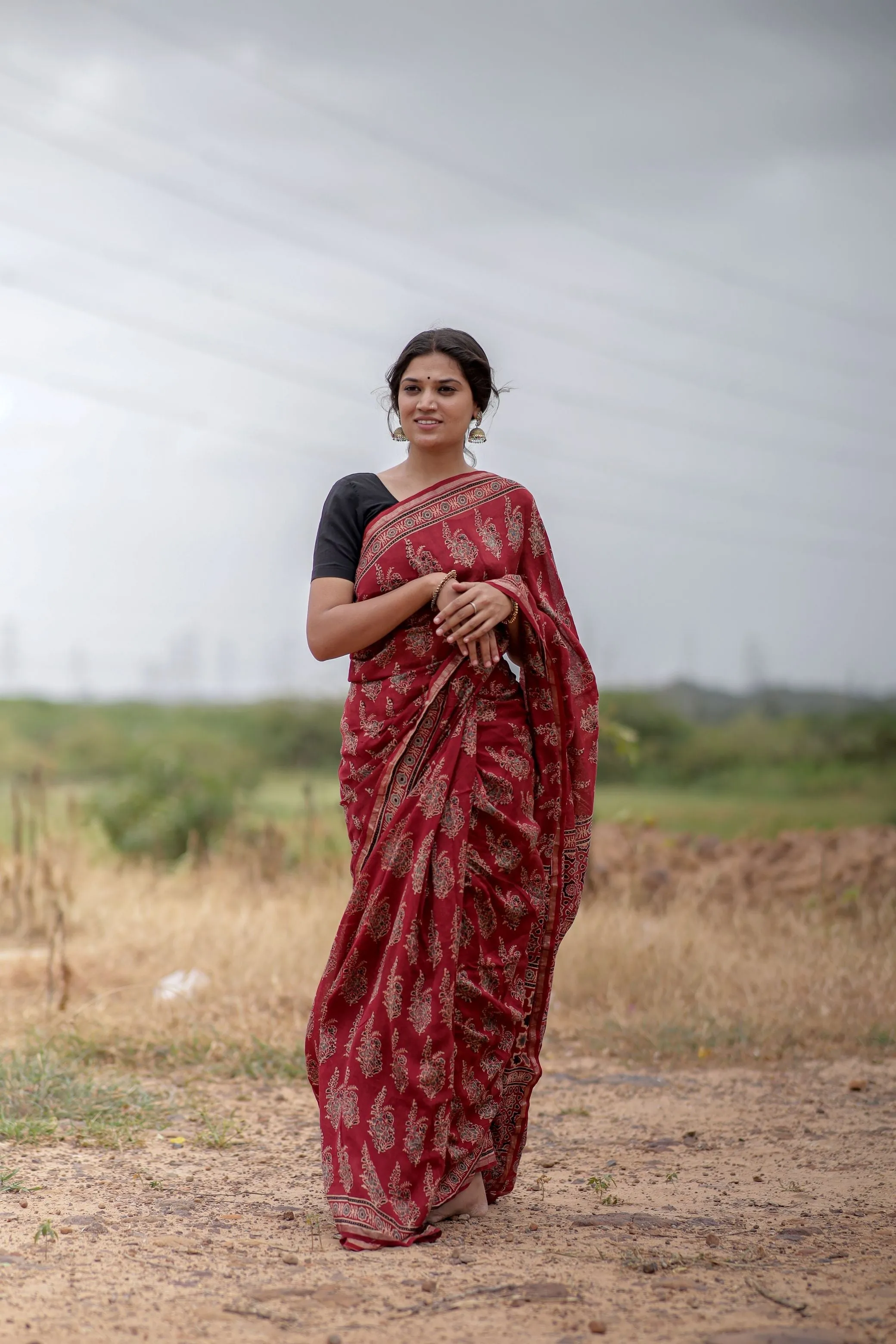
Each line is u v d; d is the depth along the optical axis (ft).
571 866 12.17
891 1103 16.14
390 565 11.61
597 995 21.65
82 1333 8.43
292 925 24.85
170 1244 10.42
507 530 11.89
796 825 59.16
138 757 43.93
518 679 12.00
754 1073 17.81
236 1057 17.62
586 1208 11.74
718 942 24.20
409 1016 11.02
